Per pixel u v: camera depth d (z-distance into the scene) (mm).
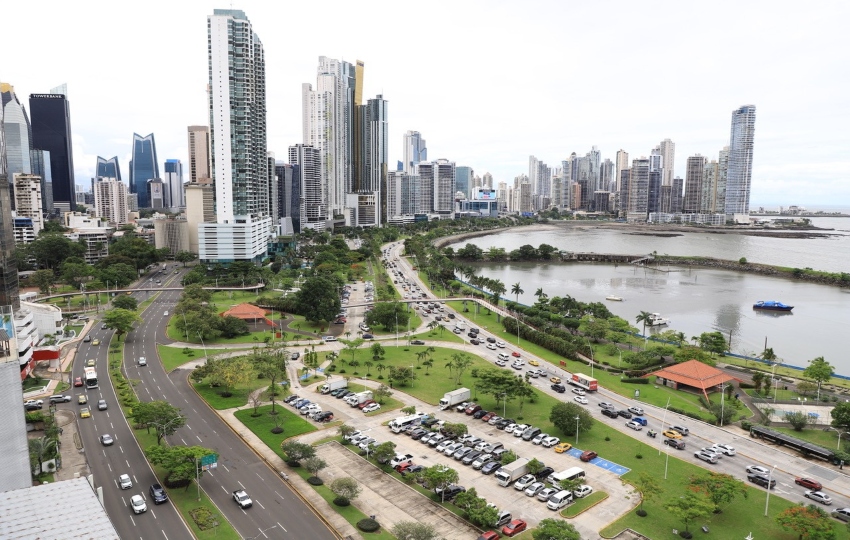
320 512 115188
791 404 185625
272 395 170500
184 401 176750
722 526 112375
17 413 107625
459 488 124750
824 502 120000
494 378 173875
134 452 141750
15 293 195000
